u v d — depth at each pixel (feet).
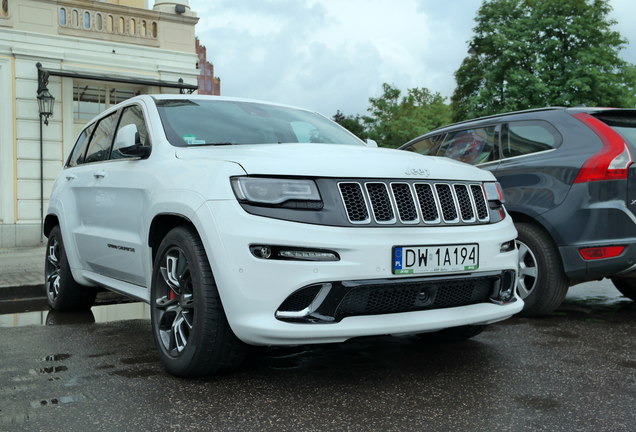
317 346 12.95
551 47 93.40
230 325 9.66
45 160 48.39
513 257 11.57
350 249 9.50
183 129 12.97
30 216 47.96
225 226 9.67
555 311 17.10
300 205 9.64
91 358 12.12
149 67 52.34
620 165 14.55
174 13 53.47
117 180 13.71
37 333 14.66
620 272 14.82
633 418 8.62
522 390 9.89
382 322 9.80
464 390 9.90
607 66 91.81
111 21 51.13
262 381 10.39
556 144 15.92
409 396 9.60
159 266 11.26
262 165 9.92
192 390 9.91
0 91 46.75
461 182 11.25
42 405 9.20
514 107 92.73
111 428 8.27
